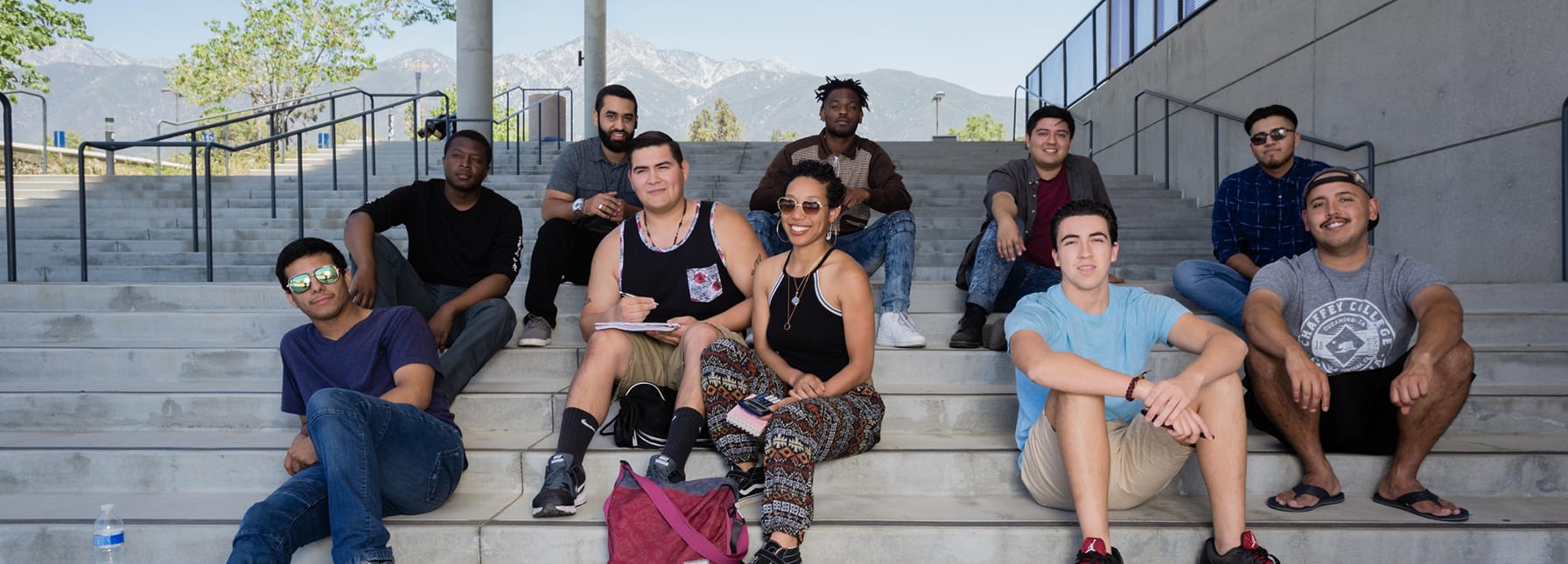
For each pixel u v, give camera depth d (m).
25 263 6.60
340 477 2.42
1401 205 5.82
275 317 4.04
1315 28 6.77
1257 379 2.86
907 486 3.01
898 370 3.69
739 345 2.89
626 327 3.03
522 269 6.05
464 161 3.76
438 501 2.77
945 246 6.64
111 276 6.20
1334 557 2.57
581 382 2.94
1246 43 7.81
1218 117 8.26
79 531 2.66
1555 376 3.57
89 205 8.12
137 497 3.00
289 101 25.09
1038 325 2.63
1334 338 2.93
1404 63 5.76
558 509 2.67
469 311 3.60
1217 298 3.70
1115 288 2.78
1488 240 5.05
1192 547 2.58
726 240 3.33
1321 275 3.00
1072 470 2.44
